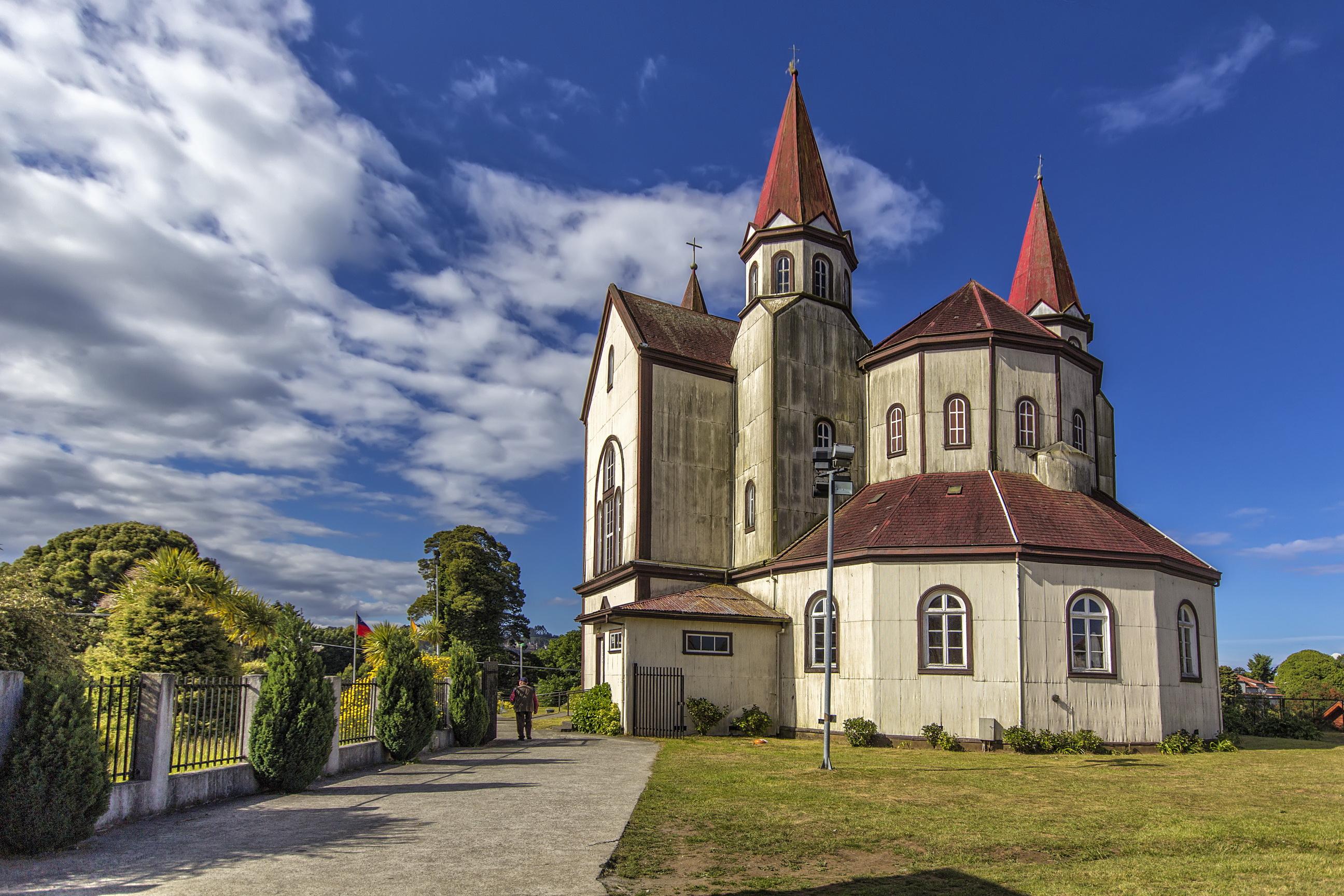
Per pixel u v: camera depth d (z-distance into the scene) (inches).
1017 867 343.3
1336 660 3329.2
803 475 1127.0
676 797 504.1
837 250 1245.1
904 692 866.1
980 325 1066.1
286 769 519.2
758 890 310.0
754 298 1221.7
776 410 1125.1
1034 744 806.5
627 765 674.8
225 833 400.8
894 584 889.5
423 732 700.7
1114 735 842.8
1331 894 304.3
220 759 510.6
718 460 1223.5
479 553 2472.9
